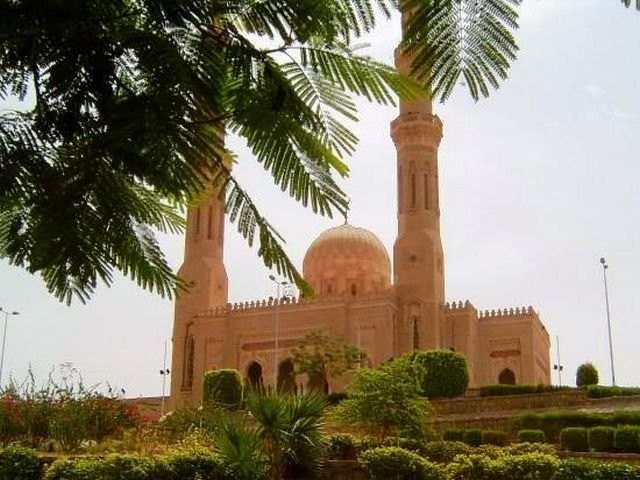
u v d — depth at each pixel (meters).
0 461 21.14
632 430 32.00
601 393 49.50
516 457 20.75
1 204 3.53
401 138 84.94
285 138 3.69
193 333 84.75
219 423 20.41
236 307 83.88
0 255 3.63
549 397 50.31
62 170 3.45
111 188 3.52
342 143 3.79
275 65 3.57
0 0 3.27
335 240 89.62
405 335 79.19
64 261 3.50
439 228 83.38
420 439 30.03
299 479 19.91
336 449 24.80
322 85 3.67
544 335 88.94
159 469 19.38
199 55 3.48
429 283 80.00
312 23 3.33
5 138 3.42
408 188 83.62
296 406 20.06
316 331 70.56
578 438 34.16
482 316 82.81
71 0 3.27
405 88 3.54
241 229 3.80
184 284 3.94
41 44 3.30
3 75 3.37
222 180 3.73
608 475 19.88
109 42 3.30
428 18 2.88
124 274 3.79
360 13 3.23
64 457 21.67
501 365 80.56
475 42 2.88
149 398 85.94
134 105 3.35
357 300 79.62
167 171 3.50
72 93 3.37
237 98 3.61
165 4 3.34
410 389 34.50
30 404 28.95
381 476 21.14
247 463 18.41
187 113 3.44
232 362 82.31
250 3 3.42
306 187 3.74
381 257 90.44
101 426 29.23
